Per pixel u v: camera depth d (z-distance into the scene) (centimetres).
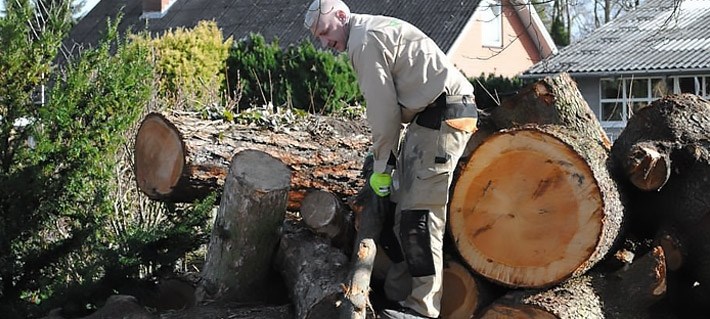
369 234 469
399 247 482
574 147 454
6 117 596
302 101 1397
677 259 483
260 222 529
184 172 575
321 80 1387
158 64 1208
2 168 600
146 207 732
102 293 588
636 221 505
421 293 462
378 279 501
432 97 450
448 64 457
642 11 2325
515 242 465
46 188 595
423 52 452
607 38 2202
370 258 438
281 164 539
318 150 612
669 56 2019
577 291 458
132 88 630
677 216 484
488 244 471
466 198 475
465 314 480
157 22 2581
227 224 535
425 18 2214
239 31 2372
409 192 461
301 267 520
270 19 2356
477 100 966
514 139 465
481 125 550
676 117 489
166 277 612
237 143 593
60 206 608
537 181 462
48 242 631
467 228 475
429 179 456
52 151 598
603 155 469
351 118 667
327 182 613
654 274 457
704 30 2119
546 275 457
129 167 738
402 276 484
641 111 496
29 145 621
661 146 475
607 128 1997
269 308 532
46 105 599
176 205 661
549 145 459
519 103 543
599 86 2108
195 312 530
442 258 470
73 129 606
